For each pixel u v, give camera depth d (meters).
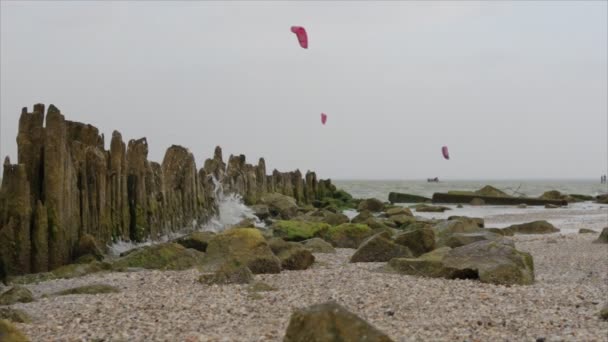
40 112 19.41
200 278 15.12
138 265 18.41
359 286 14.02
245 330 10.05
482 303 12.09
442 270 15.42
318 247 22.34
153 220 25.05
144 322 10.75
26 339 8.48
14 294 13.28
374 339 7.13
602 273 17.12
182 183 29.80
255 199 41.62
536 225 30.75
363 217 32.78
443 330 9.91
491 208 54.72
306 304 12.12
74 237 19.73
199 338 9.55
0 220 17.92
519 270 14.73
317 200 56.19
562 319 10.62
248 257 16.80
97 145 23.28
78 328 10.40
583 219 40.94
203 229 31.36
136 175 24.28
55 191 18.80
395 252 19.55
